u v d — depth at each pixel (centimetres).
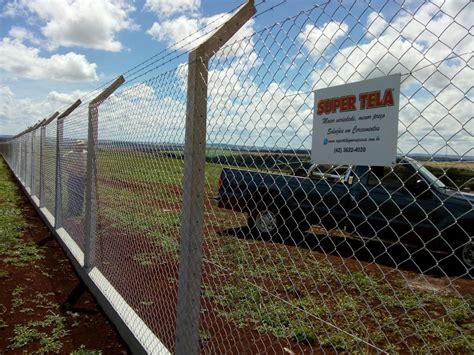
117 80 491
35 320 441
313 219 591
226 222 489
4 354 377
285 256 558
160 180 338
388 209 524
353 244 635
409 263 594
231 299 391
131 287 451
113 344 390
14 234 824
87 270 534
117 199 460
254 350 343
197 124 249
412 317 402
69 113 696
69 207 709
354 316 405
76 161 643
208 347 327
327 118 169
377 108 149
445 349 344
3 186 1788
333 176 266
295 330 366
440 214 523
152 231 425
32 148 1296
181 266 262
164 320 377
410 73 139
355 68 158
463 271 540
